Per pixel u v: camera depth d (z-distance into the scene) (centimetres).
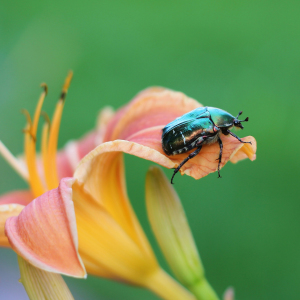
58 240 34
